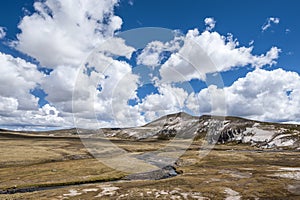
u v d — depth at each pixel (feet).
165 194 107.14
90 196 106.42
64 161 226.38
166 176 152.97
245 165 205.36
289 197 103.86
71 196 107.55
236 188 117.80
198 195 106.11
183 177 145.18
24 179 152.46
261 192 110.93
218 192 110.42
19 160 229.66
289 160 249.14
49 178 153.89
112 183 132.36
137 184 127.34
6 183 144.05
